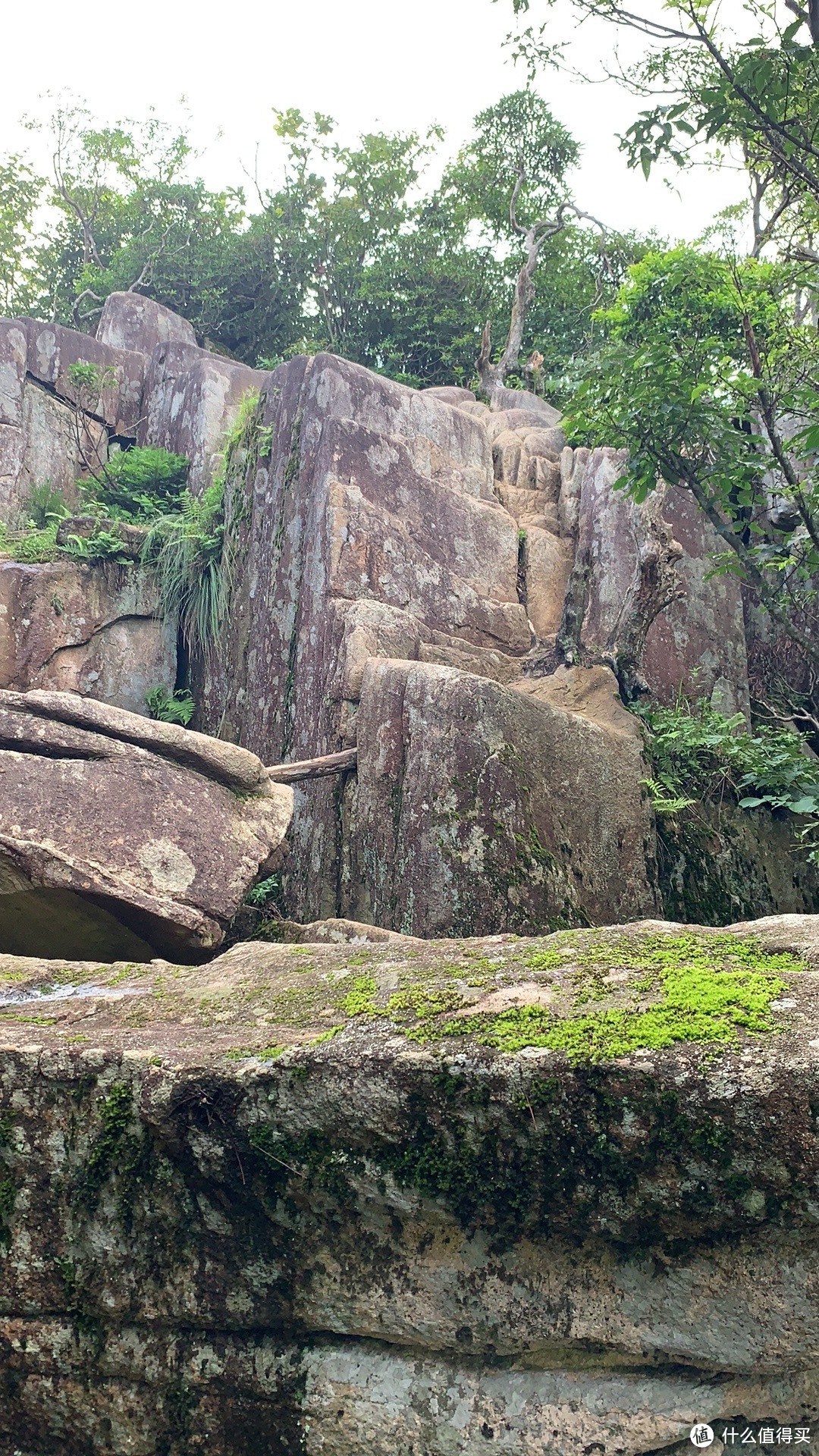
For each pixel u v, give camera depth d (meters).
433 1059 2.59
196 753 6.20
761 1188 2.36
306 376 10.91
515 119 21.88
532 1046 2.55
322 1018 3.03
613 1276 2.61
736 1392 2.57
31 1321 3.03
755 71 5.96
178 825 5.93
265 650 10.09
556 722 8.15
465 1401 2.70
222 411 13.78
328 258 23.16
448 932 7.11
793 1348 2.45
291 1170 2.77
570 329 21.70
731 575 11.66
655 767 9.44
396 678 8.05
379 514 10.12
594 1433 2.60
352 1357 2.82
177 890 5.71
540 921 7.24
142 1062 2.91
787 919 3.18
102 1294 2.98
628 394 8.08
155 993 3.50
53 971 3.86
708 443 8.30
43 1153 3.01
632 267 9.02
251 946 3.84
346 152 22.95
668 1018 2.55
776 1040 2.40
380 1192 2.70
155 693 11.30
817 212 9.46
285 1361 2.87
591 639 10.88
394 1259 2.77
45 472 14.07
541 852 7.51
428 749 7.61
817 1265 2.42
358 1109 2.66
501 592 11.22
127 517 12.71
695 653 11.18
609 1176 2.50
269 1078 2.74
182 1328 2.95
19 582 10.98
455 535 10.94
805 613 11.45
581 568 10.96
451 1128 2.59
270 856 6.30
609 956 3.01
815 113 6.32
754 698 11.73
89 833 5.64
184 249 23.47
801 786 9.20
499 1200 2.62
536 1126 2.51
